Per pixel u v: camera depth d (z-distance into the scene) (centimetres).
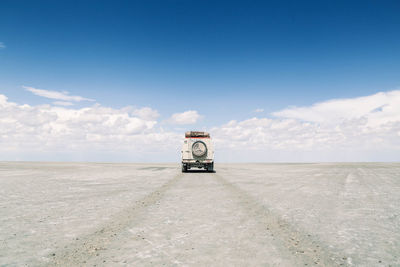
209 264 403
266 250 464
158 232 572
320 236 545
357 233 566
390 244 496
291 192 1190
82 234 556
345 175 2275
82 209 808
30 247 477
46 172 2547
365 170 3123
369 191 1231
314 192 1191
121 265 398
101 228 602
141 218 697
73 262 410
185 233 565
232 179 1838
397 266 396
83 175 2155
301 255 440
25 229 592
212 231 580
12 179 1770
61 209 809
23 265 400
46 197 1032
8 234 555
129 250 463
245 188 1330
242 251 459
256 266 395
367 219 689
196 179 1830
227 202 933
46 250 462
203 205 877
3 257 430
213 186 1410
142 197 1037
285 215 733
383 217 711
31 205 870
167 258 427
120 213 756
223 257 431
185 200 973
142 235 551
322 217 710
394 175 2273
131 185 1441
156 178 1895
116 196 1060
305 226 620
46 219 684
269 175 2256
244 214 745
